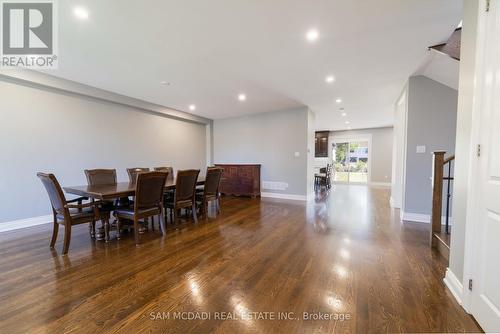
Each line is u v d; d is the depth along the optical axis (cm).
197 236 306
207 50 272
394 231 323
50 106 371
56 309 158
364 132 956
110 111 457
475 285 147
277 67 321
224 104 537
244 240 291
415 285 186
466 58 165
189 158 655
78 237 303
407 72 339
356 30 231
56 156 379
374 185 898
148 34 238
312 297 171
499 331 125
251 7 196
